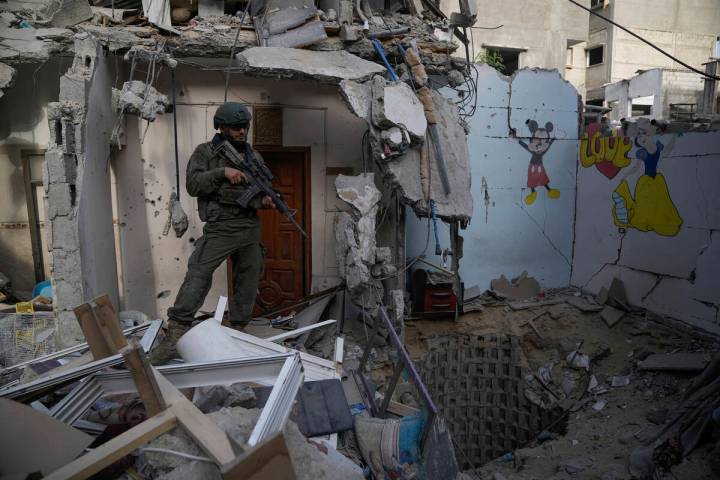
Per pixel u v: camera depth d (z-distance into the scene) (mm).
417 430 3248
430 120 5551
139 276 6199
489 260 8508
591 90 22625
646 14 21906
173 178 6172
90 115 4762
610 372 6477
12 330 4738
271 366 2975
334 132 6566
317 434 3322
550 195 8656
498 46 15625
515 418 7027
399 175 5340
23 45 4965
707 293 6340
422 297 7215
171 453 2320
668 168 6855
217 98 6176
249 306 4645
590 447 5246
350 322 6453
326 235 6703
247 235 4320
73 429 2400
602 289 8016
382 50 5727
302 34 5492
